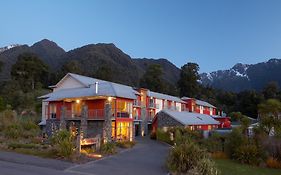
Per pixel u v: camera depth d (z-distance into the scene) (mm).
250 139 28906
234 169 22609
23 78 87750
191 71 106562
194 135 37750
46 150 23531
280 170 24156
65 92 45812
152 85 97562
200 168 18062
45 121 45750
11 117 43844
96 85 39656
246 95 97750
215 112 89812
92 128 37719
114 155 25469
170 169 19109
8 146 25328
